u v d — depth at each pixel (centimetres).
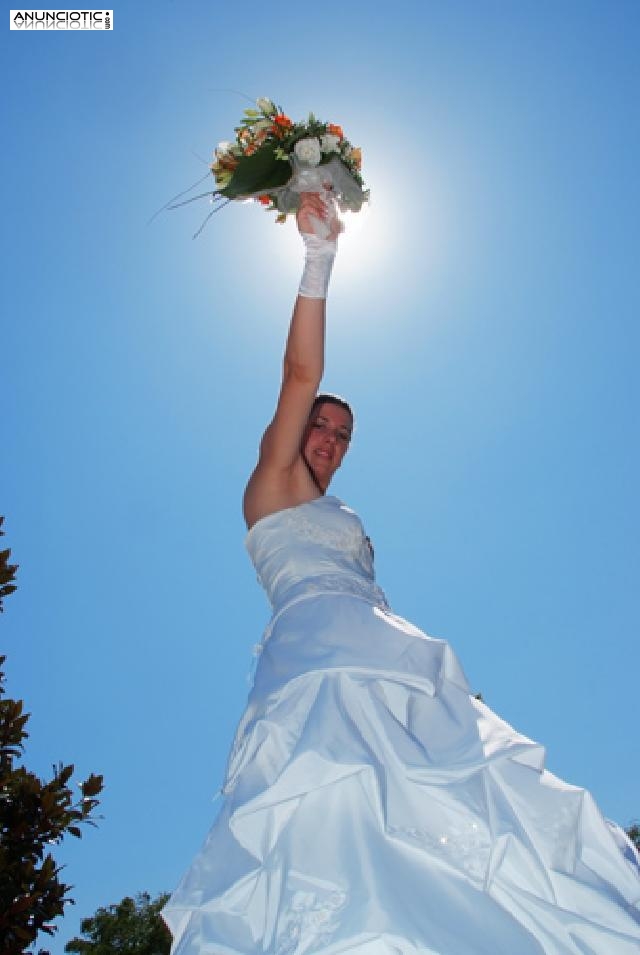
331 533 451
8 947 875
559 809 357
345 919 301
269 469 465
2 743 976
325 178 478
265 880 336
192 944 334
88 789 978
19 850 932
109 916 2122
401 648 396
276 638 418
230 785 384
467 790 340
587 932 324
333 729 358
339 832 334
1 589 1012
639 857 382
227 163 496
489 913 310
